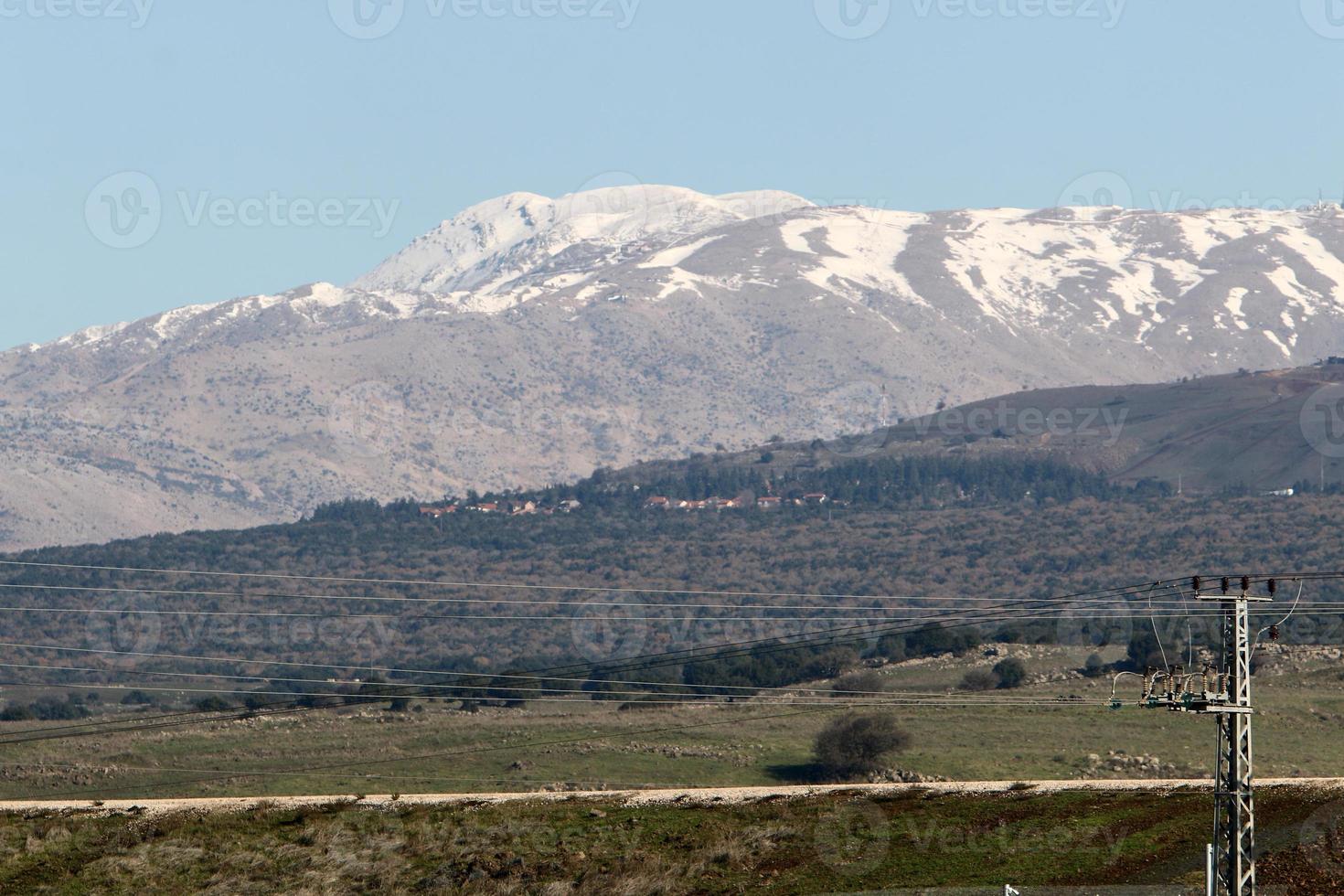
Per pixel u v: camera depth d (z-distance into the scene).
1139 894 147.38
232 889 164.88
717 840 174.12
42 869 173.88
